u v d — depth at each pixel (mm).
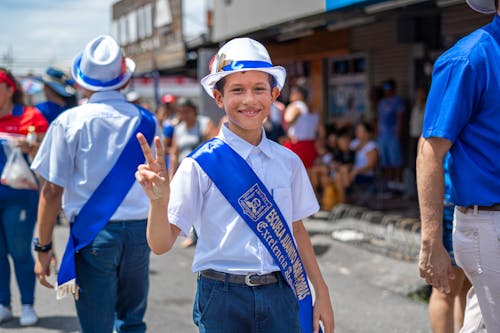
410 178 10188
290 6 9117
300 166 2758
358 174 9234
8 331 4961
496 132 2627
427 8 7410
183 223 2516
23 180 4660
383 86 10883
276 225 2596
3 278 5145
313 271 2803
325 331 2754
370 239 7414
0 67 4820
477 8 2986
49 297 5887
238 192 2543
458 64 2611
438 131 2613
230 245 2555
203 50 11969
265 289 2576
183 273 6730
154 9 15711
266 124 8664
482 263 2725
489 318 2801
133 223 3482
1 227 5016
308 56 12750
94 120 3484
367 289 5910
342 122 11805
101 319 3494
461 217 2777
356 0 7562
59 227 9367
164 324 5211
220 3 11477
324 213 9148
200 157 2562
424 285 5824
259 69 2508
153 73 16312
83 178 3477
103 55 3559
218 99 2670
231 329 2562
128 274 3557
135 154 3529
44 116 5461
